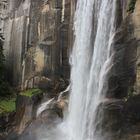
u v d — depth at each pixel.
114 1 30.97
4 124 37.78
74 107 33.78
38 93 37.62
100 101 28.64
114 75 27.95
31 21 43.09
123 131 25.97
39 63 40.72
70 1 39.09
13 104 40.38
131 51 26.83
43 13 41.50
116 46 28.58
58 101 35.50
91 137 28.92
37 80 40.22
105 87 28.86
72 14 38.69
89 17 35.28
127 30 27.61
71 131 32.53
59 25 39.84
